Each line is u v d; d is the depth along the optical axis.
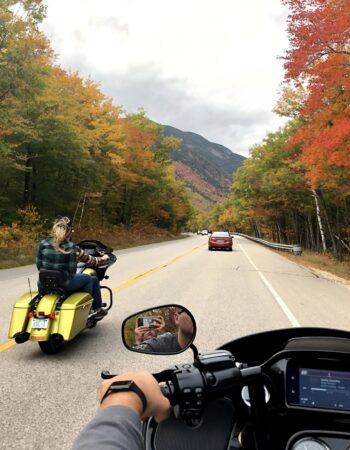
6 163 24.98
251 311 10.10
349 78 13.84
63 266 6.46
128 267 20.42
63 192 35.34
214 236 37.03
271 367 1.99
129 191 55.66
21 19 21.66
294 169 31.06
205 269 19.83
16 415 4.37
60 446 3.77
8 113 23.17
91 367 5.90
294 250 35.59
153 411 1.03
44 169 31.84
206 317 9.32
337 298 12.66
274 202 49.03
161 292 12.62
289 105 25.75
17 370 5.73
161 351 2.14
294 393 1.95
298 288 14.49
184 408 1.38
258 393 1.76
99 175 34.69
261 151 40.88
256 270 20.02
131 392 1.00
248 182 50.06
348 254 37.56
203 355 1.53
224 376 1.44
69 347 6.86
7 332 7.71
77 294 6.69
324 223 47.56
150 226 70.12
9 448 3.73
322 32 13.18
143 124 60.28
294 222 53.97
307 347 2.16
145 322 2.19
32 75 23.14
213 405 1.98
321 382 1.94
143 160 51.12
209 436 1.91
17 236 25.22
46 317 6.11
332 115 15.46
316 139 15.12
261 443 1.83
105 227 48.19
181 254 30.91
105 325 8.43
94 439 0.81
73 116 29.89
